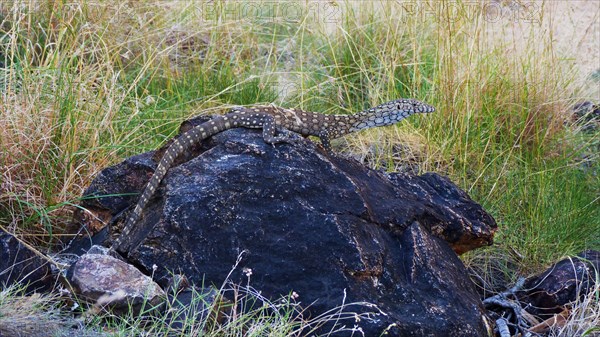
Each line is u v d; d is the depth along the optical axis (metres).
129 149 7.12
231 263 5.00
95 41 8.45
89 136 6.77
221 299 4.71
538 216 7.55
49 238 6.07
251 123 5.59
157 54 8.70
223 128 5.60
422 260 5.28
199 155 5.41
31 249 5.07
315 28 10.11
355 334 4.73
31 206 5.91
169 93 8.51
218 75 8.98
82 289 4.71
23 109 6.57
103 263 4.85
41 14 8.63
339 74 9.25
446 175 7.92
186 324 4.49
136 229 5.27
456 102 8.32
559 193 7.82
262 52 10.06
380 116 6.50
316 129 6.26
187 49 9.58
